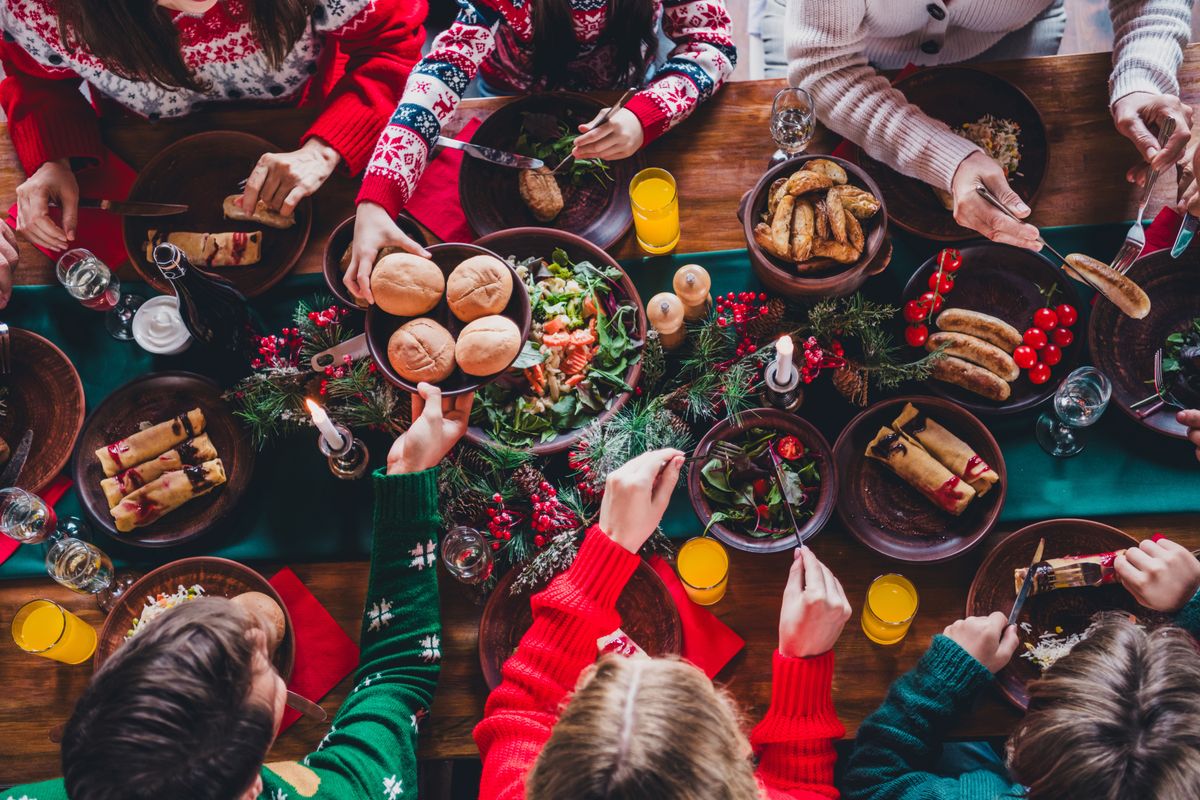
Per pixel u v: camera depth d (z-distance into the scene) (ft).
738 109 5.55
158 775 2.85
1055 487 4.92
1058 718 3.20
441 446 4.55
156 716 2.88
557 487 5.05
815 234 4.77
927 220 5.27
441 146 5.38
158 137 5.70
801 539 4.64
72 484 5.29
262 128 5.68
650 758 2.49
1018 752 3.36
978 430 4.77
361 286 4.83
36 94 5.49
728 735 2.71
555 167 5.41
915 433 4.83
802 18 5.40
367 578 5.06
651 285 5.32
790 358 4.47
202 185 5.56
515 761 3.79
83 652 4.91
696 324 5.13
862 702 4.74
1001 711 4.61
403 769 4.11
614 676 2.78
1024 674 4.63
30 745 4.90
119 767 2.85
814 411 5.13
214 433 5.22
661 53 7.41
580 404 4.91
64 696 4.95
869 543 4.79
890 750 4.23
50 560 4.83
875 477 4.94
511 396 4.97
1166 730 3.00
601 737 2.56
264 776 3.88
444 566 5.00
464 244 4.71
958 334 4.91
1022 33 6.16
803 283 4.72
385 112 5.60
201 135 5.50
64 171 5.52
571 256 5.11
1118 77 5.19
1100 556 4.60
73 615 4.83
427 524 4.47
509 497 4.91
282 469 5.24
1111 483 4.89
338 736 4.13
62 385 5.34
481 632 4.75
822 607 4.25
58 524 5.16
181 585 4.93
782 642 4.33
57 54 5.36
